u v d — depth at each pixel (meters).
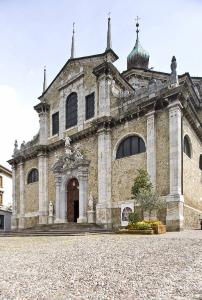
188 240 12.05
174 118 20.69
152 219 20.23
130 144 23.91
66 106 31.31
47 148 32.06
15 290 5.25
